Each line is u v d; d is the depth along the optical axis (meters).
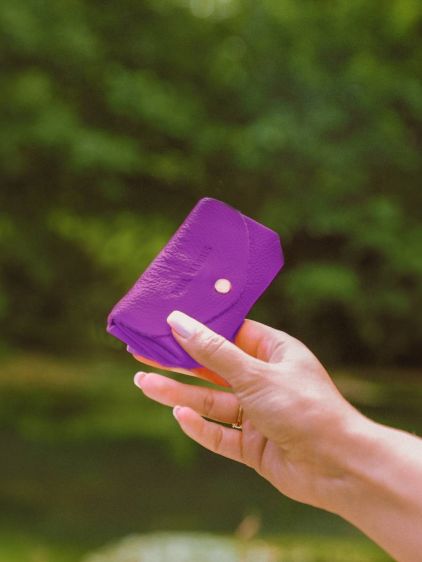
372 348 10.78
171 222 11.70
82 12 10.88
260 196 10.91
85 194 11.41
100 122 10.79
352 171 10.26
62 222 12.33
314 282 10.05
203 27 11.52
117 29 11.20
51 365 11.93
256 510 5.31
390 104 10.32
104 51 10.85
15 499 5.52
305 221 10.45
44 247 12.61
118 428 7.82
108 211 11.75
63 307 13.82
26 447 7.05
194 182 11.23
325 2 11.02
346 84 10.26
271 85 10.80
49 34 10.32
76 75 10.65
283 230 10.66
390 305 10.45
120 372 11.47
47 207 11.66
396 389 8.70
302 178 10.51
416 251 10.06
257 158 10.34
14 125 10.01
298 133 10.15
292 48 10.85
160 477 6.23
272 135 10.00
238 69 10.97
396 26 10.41
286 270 10.91
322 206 10.41
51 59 10.45
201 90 11.16
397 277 10.52
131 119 10.59
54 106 10.09
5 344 13.17
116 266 13.93
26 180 11.04
